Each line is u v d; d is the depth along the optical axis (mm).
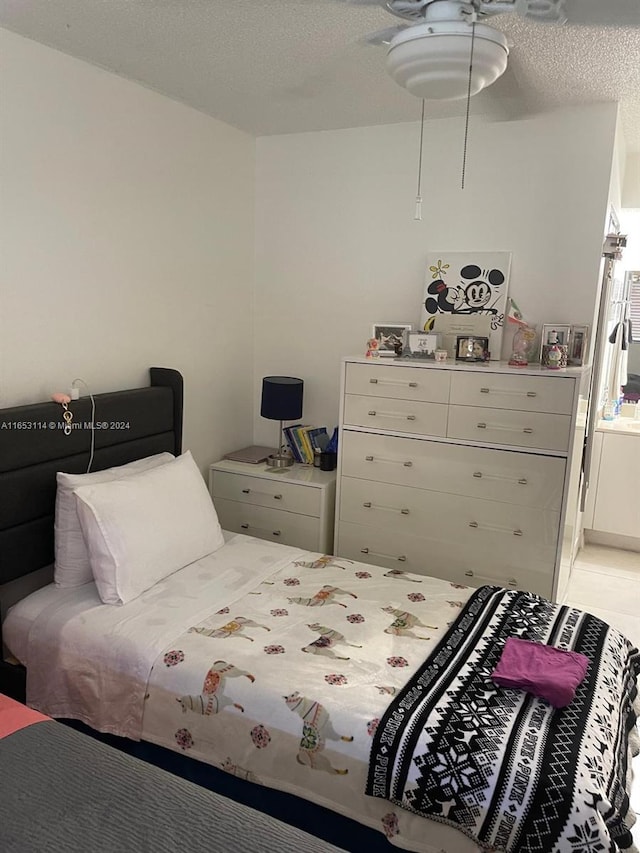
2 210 2273
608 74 2488
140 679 1925
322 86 2762
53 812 1235
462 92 2123
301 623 2123
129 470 2623
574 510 3188
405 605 2271
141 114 2820
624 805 1490
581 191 2992
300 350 3773
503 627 2105
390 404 3078
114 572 2209
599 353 3482
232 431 3771
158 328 3092
